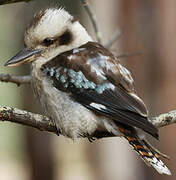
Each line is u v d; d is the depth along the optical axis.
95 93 7.61
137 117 7.16
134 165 15.12
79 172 17.91
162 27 13.71
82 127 7.73
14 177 18.58
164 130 13.75
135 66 13.73
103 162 15.93
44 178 15.51
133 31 13.90
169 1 13.63
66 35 8.07
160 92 13.66
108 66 7.71
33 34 8.05
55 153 15.60
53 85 7.84
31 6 15.01
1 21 15.55
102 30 14.38
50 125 7.89
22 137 17.11
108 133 7.78
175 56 13.63
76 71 7.75
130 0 13.91
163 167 7.09
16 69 16.31
